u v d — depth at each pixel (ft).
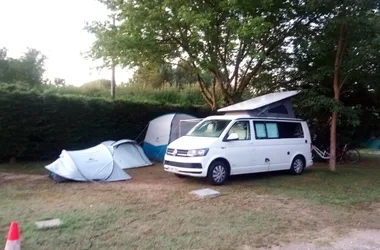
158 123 45.70
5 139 38.11
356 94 45.01
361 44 34.19
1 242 15.71
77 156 31.37
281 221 20.02
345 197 26.23
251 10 37.37
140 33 37.81
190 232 17.74
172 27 38.52
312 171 37.99
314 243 16.80
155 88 76.95
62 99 41.47
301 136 36.17
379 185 31.35
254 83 47.65
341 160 47.96
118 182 30.48
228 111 35.35
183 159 29.48
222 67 43.55
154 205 22.76
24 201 23.00
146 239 16.60
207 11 36.88
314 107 38.78
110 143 39.83
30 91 39.75
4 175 32.45
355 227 19.36
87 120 43.60
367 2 32.58
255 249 15.89
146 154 46.37
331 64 38.58
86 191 26.45
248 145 31.19
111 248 15.40
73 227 17.94
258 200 24.81
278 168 33.60
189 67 45.68
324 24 37.32
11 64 73.26
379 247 16.47
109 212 20.80
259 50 41.88
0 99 37.55
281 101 36.09
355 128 48.29
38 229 17.46
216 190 27.71
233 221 19.75
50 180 30.40
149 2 36.83
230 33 38.47
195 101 70.33
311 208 23.00
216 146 29.25
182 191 27.09
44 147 40.73
